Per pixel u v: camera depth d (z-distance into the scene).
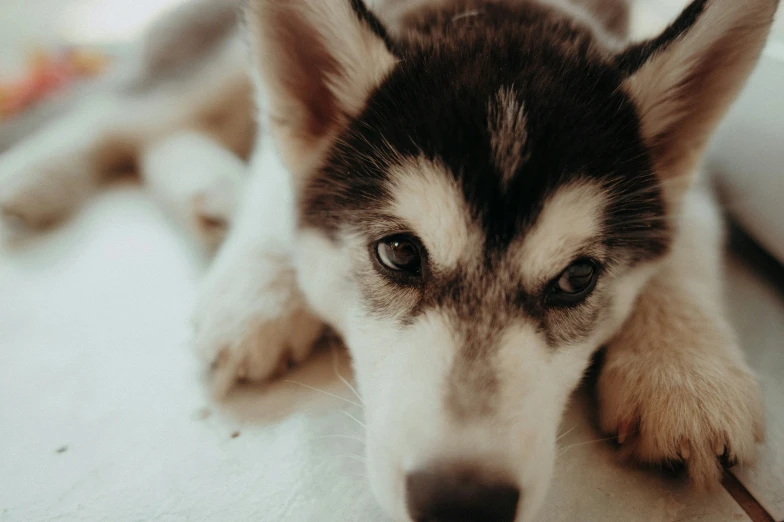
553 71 0.26
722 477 0.26
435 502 0.22
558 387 0.25
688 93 0.27
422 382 0.23
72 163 0.42
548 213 0.24
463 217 0.24
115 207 0.42
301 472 0.27
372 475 0.24
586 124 0.25
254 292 0.30
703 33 0.25
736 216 0.36
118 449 0.28
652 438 0.26
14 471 0.27
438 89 0.25
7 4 0.72
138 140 0.45
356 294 0.27
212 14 0.46
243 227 0.34
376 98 0.26
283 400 0.29
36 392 0.30
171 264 0.37
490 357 0.24
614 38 0.31
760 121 0.33
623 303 0.28
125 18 0.70
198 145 0.44
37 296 0.35
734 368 0.27
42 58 0.58
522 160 0.24
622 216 0.26
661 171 0.28
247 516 0.25
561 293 0.26
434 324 0.24
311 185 0.28
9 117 0.51
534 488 0.23
